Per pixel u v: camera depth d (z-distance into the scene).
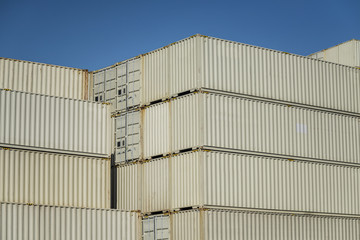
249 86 40.53
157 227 40.03
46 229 33.31
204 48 39.09
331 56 49.00
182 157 39.00
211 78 39.00
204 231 36.78
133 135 43.12
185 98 39.38
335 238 42.56
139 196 41.78
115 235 35.69
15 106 36.69
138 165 42.25
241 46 40.72
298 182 41.53
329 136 43.78
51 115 37.91
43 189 36.91
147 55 42.97
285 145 41.41
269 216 39.69
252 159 39.72
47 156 37.34
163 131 40.75
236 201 38.47
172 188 39.44
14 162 36.16
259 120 40.53
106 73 46.16
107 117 40.09
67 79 44.62
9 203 32.47
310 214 41.59
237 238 38.03
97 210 35.25
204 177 37.50
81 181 38.38
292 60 42.94
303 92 43.03
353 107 45.62
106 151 39.69
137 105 43.19
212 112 38.59
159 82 41.69
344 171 44.09
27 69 42.84
